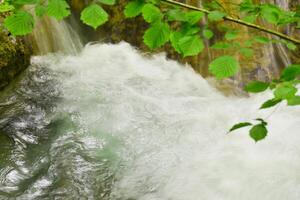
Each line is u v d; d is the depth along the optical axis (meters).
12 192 3.47
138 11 1.56
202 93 5.59
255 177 3.66
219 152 4.07
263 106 1.35
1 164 3.79
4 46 5.11
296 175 3.64
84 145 4.18
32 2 1.48
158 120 4.71
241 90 5.62
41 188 3.54
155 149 4.16
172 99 5.30
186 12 1.60
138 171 3.83
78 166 3.86
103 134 4.38
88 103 4.97
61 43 6.44
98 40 6.85
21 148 4.05
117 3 6.64
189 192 3.58
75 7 6.68
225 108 5.13
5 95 4.91
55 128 4.44
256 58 5.84
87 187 3.61
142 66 6.20
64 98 5.04
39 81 5.37
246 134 4.34
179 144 4.25
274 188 3.51
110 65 6.16
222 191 3.55
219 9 1.80
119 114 4.77
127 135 4.39
